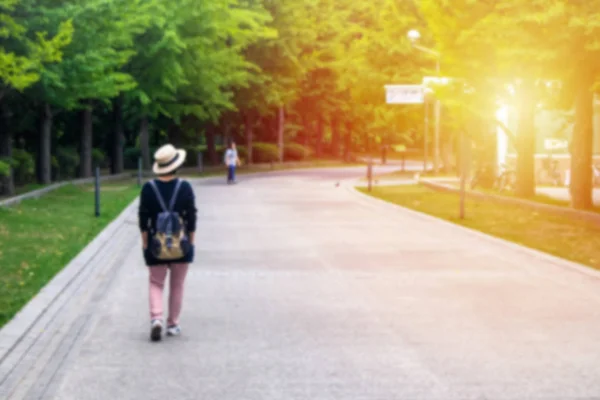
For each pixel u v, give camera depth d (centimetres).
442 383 749
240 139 7850
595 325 990
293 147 8162
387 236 1964
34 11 2795
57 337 935
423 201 3105
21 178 3772
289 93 6694
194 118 6075
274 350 870
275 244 1814
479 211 2639
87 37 3053
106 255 1641
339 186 4222
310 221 2347
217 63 5303
